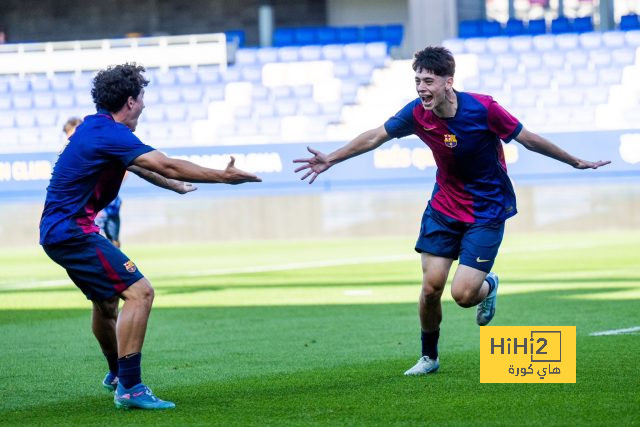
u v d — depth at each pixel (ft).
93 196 46.03
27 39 270.26
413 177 189.88
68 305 94.63
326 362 59.72
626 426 40.16
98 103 46.60
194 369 58.23
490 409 44.09
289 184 191.72
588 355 58.29
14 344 69.92
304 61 229.25
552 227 187.32
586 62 219.61
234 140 196.03
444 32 225.76
